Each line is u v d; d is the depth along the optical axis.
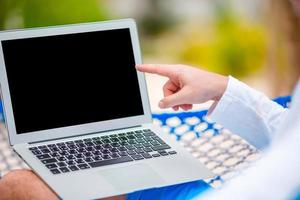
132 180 1.74
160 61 4.91
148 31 5.10
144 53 4.98
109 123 1.99
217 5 5.11
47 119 1.92
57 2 4.71
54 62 1.96
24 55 1.93
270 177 1.04
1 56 1.91
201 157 2.46
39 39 1.95
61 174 1.75
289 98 2.38
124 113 2.01
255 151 2.44
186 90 1.89
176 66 1.93
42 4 4.66
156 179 1.75
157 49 5.00
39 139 1.91
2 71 1.90
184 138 2.47
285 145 1.06
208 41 5.00
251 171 1.08
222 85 1.91
